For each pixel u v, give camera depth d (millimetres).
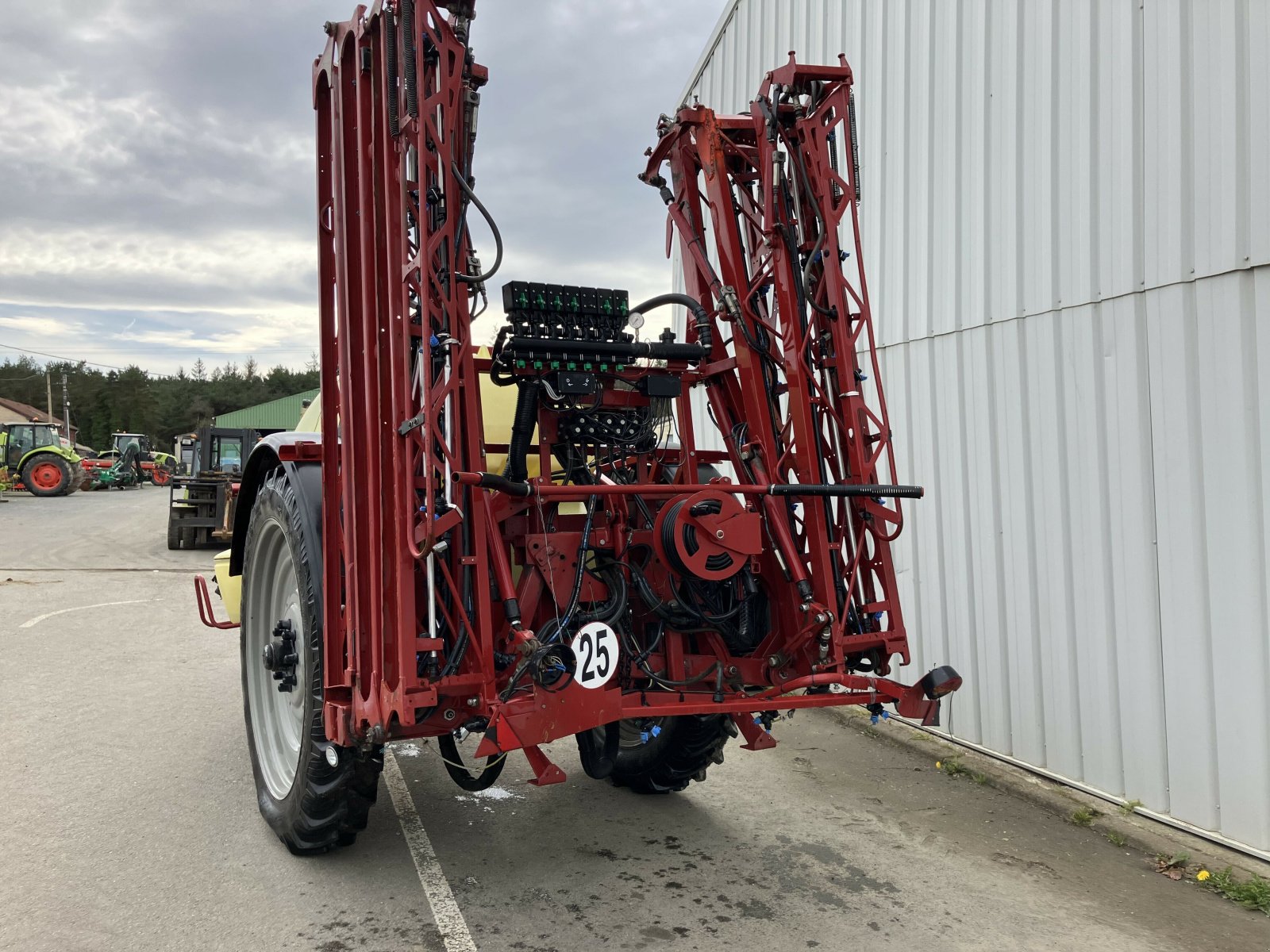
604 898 2842
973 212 4301
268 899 2773
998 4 4133
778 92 3035
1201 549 3225
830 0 5500
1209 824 3215
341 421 2758
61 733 4414
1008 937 2641
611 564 2928
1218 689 3176
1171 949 2592
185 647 6504
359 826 3004
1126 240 3490
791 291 3020
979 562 4285
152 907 2701
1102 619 3625
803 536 3117
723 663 2992
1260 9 3004
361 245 2668
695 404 6930
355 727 2605
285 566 3373
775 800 3793
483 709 2463
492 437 3709
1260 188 3016
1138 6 3430
